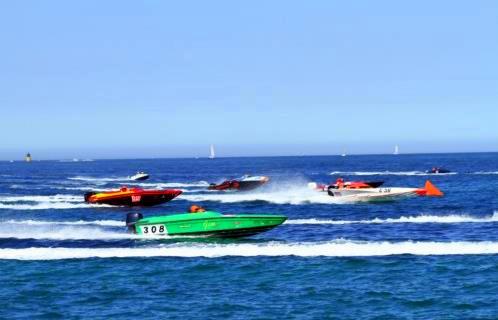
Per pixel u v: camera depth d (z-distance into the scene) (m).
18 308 40.50
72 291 43.91
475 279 45.34
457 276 46.12
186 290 43.81
